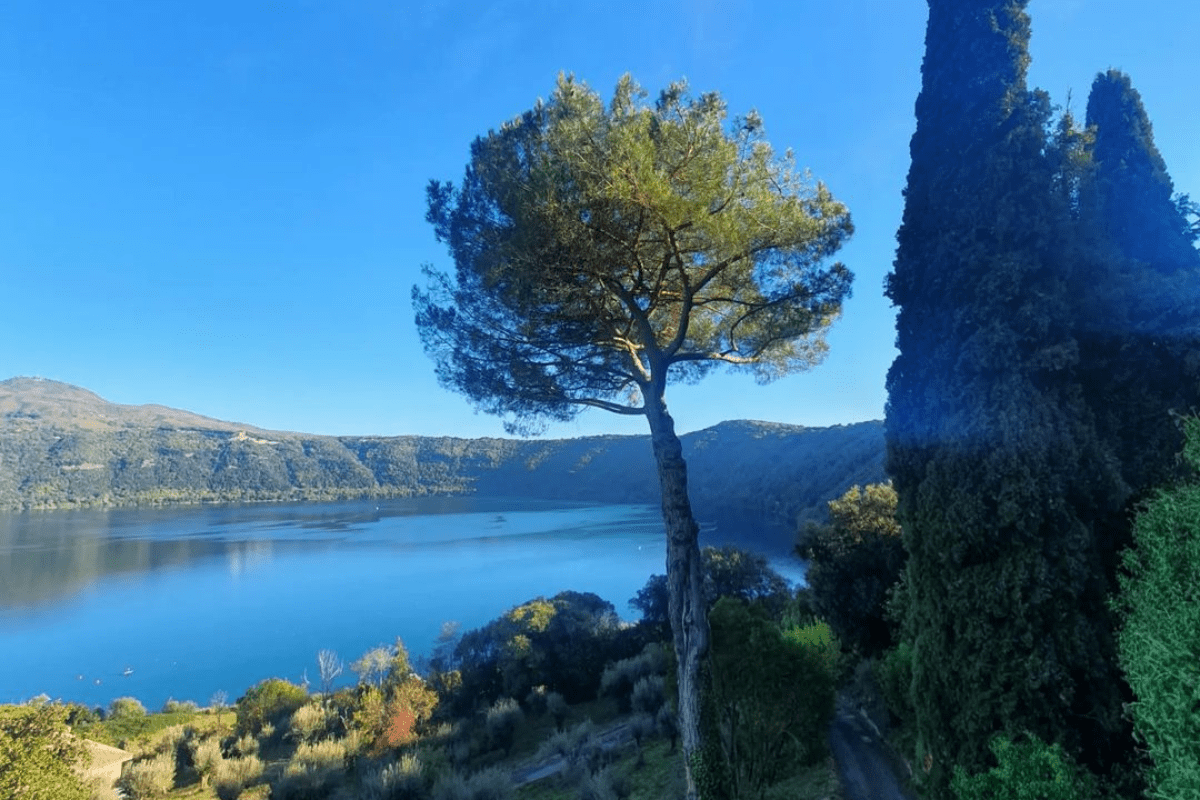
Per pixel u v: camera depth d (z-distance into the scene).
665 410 10.80
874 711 16.39
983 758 6.17
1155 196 8.00
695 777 9.44
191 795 25.61
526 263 9.79
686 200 8.73
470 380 12.20
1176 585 4.65
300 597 97.94
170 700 55.75
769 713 10.99
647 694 27.45
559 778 21.48
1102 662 5.84
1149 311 7.07
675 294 10.87
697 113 9.68
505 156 10.84
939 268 7.43
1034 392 6.45
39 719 13.80
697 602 10.10
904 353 7.79
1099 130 8.54
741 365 12.76
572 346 11.40
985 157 7.26
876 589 19.94
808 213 10.02
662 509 10.62
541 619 39.50
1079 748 5.80
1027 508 6.22
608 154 9.12
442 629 70.88
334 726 33.56
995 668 6.20
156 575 112.44
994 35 7.53
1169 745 4.41
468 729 31.38
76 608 93.69
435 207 12.06
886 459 7.94
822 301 10.18
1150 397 6.89
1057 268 6.88
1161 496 5.14
